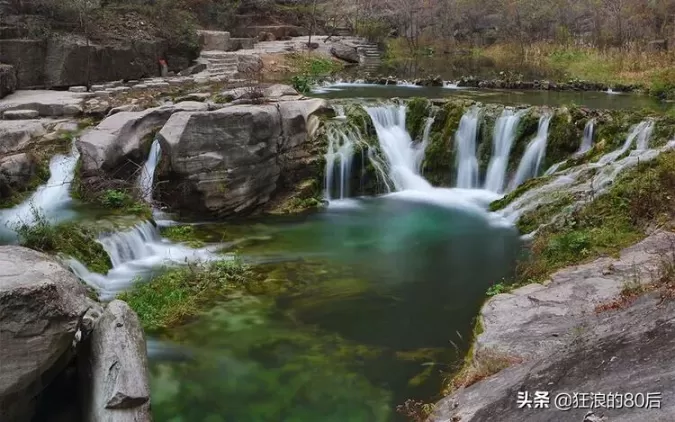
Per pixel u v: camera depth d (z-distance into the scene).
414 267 10.42
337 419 6.46
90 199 11.40
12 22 16.12
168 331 8.21
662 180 10.55
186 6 27.55
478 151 15.07
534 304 7.63
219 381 7.14
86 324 6.18
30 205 10.57
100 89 16.64
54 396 6.09
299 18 33.84
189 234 11.45
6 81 15.11
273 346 7.90
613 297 7.38
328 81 22.89
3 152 11.73
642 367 5.12
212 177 11.92
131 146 12.34
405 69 26.88
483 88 21.91
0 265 5.64
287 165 13.54
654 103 18.88
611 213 10.59
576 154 13.93
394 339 8.07
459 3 35.22
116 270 9.77
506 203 13.16
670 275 7.01
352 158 14.26
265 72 22.66
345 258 10.79
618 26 28.31
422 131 15.59
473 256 10.85
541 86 21.89
